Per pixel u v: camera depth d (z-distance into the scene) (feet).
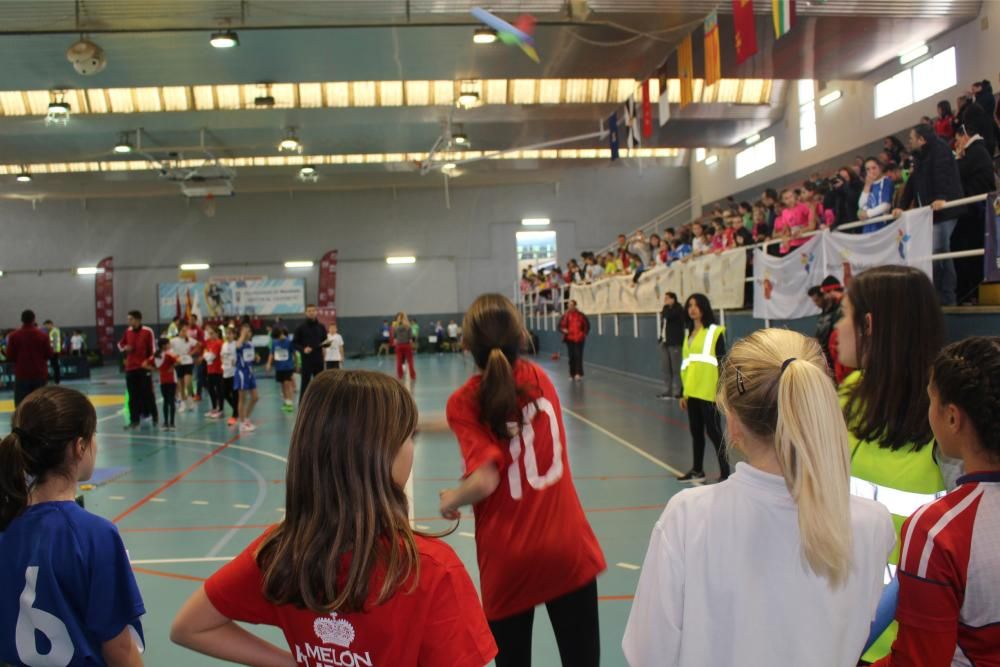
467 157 79.46
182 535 17.52
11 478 5.69
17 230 95.04
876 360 5.93
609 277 56.75
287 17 35.53
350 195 98.43
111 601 5.76
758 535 4.17
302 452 4.10
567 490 7.70
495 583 7.41
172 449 29.94
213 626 4.33
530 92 56.39
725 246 38.06
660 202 97.25
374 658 3.89
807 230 29.50
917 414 5.73
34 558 5.62
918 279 5.97
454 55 41.50
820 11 38.11
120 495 21.81
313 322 39.45
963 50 41.65
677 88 60.18
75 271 95.20
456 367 70.59
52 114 45.50
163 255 96.32
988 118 25.23
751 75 48.39
